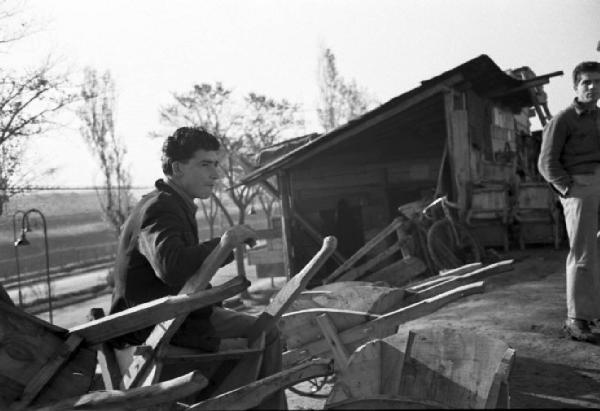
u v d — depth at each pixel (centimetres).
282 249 1616
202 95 2544
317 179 1480
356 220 1438
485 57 1050
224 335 286
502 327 464
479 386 251
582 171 402
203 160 270
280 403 234
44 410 215
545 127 419
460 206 1088
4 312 230
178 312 223
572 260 418
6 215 1723
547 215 1065
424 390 256
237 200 1892
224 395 215
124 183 2852
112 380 258
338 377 238
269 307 277
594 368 348
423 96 1152
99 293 2330
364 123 1255
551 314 493
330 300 377
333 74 3862
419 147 1375
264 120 2623
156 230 243
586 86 390
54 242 3341
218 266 237
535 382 332
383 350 255
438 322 509
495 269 359
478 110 1298
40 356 232
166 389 204
